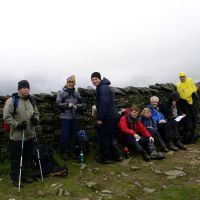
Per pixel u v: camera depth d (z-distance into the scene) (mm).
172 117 9539
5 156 7676
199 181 6773
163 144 8992
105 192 6141
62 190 6078
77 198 5852
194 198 5898
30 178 6523
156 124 9273
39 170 6812
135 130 8617
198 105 12211
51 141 8656
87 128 9336
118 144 8859
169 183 6688
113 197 5938
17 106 6441
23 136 6395
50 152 6949
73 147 8211
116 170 7375
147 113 9031
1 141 7672
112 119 7770
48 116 8594
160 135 9461
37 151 6629
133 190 6281
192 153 8930
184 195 6031
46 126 8547
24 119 6512
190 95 10508
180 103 10586
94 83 7766
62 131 7984
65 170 6863
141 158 8344
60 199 5785
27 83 6531
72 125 8125
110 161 7871
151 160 8219
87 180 6723
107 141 7828
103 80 7805
